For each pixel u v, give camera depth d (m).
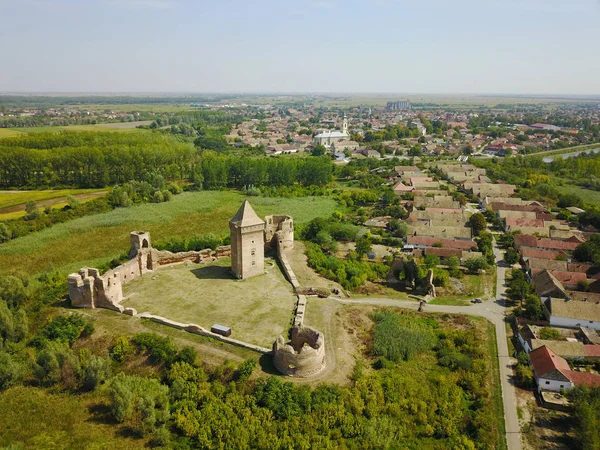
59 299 90.00
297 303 88.75
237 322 80.94
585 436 58.81
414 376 72.56
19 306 87.19
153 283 96.62
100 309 84.94
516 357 79.56
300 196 199.12
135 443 57.53
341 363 71.31
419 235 141.62
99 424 60.59
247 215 97.50
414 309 95.19
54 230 141.50
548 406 67.38
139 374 69.75
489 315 94.50
